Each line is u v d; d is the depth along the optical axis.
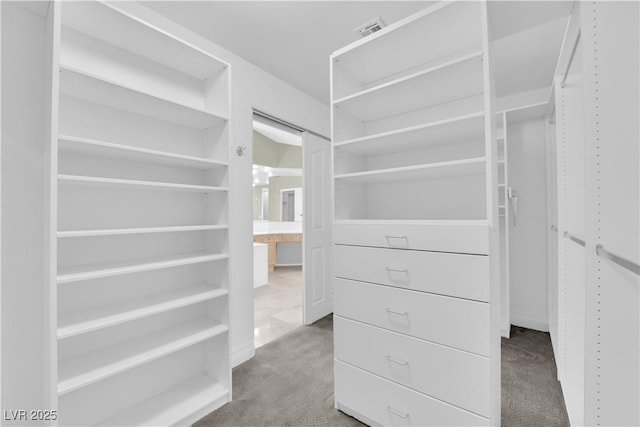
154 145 1.80
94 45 1.57
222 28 2.00
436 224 1.36
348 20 1.92
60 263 1.43
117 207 1.63
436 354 1.36
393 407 1.50
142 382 1.72
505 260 2.69
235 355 2.27
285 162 6.09
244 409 1.75
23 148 1.31
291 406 1.77
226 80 1.89
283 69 2.57
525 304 2.93
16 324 1.28
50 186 1.18
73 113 1.49
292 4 1.77
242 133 2.38
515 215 2.89
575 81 1.56
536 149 2.85
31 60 1.33
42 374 1.34
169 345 1.60
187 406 1.67
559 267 1.94
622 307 0.84
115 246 1.62
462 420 1.29
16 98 1.29
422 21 1.42
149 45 1.64
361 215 2.05
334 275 1.77
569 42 1.49
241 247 2.37
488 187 1.27
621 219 0.83
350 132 1.96
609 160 0.86
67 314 1.44
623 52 0.83
